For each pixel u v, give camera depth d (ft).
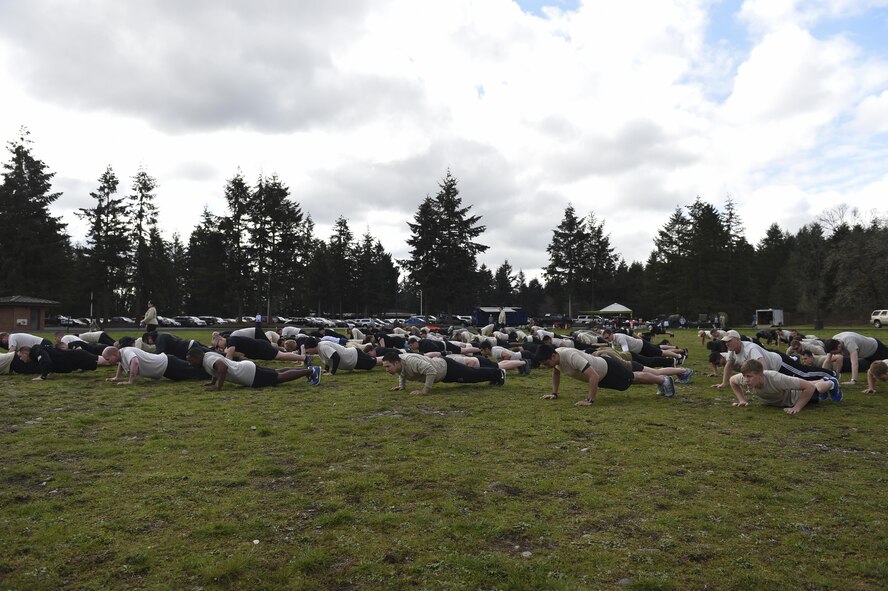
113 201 204.13
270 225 217.77
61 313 249.55
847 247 163.84
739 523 14.08
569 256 283.59
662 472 18.35
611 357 33.27
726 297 227.61
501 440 23.03
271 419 27.50
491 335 75.36
